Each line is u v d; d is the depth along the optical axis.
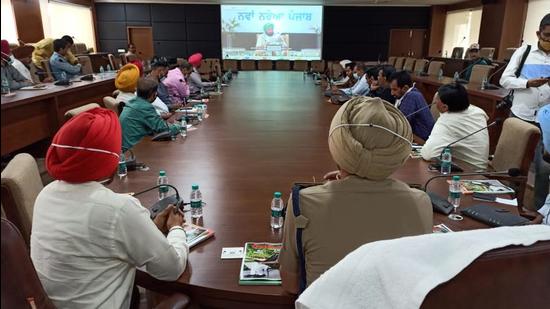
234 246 1.26
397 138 0.92
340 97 4.74
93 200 0.97
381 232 0.95
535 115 3.36
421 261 0.49
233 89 5.95
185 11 12.19
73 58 6.12
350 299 0.49
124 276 1.05
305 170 2.06
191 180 1.89
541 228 0.54
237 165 2.14
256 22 12.27
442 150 2.15
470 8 10.99
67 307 1.00
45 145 4.27
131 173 1.99
